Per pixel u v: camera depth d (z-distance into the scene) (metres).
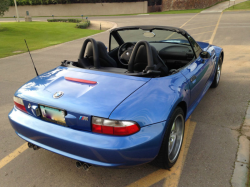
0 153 2.85
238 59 6.70
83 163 2.03
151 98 2.04
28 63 8.14
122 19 29.53
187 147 2.77
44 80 2.51
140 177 2.34
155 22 22.86
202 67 3.22
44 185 2.29
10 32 18.06
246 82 4.80
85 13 44.47
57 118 2.06
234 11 29.48
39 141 2.15
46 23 26.36
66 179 2.36
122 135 1.82
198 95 3.28
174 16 28.78
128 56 3.06
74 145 1.90
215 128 3.15
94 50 2.63
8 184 2.31
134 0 41.25
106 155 1.81
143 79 2.29
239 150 2.65
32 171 2.50
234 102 3.91
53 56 9.38
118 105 1.91
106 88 2.15
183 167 2.44
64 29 20.77
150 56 2.40
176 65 3.52
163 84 2.28
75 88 2.21
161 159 2.17
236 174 2.28
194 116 3.52
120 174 2.40
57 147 2.03
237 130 3.07
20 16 48.72
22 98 2.27
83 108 1.91
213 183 2.19
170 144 2.37
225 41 9.88
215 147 2.73
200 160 2.52
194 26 16.91
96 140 1.84
